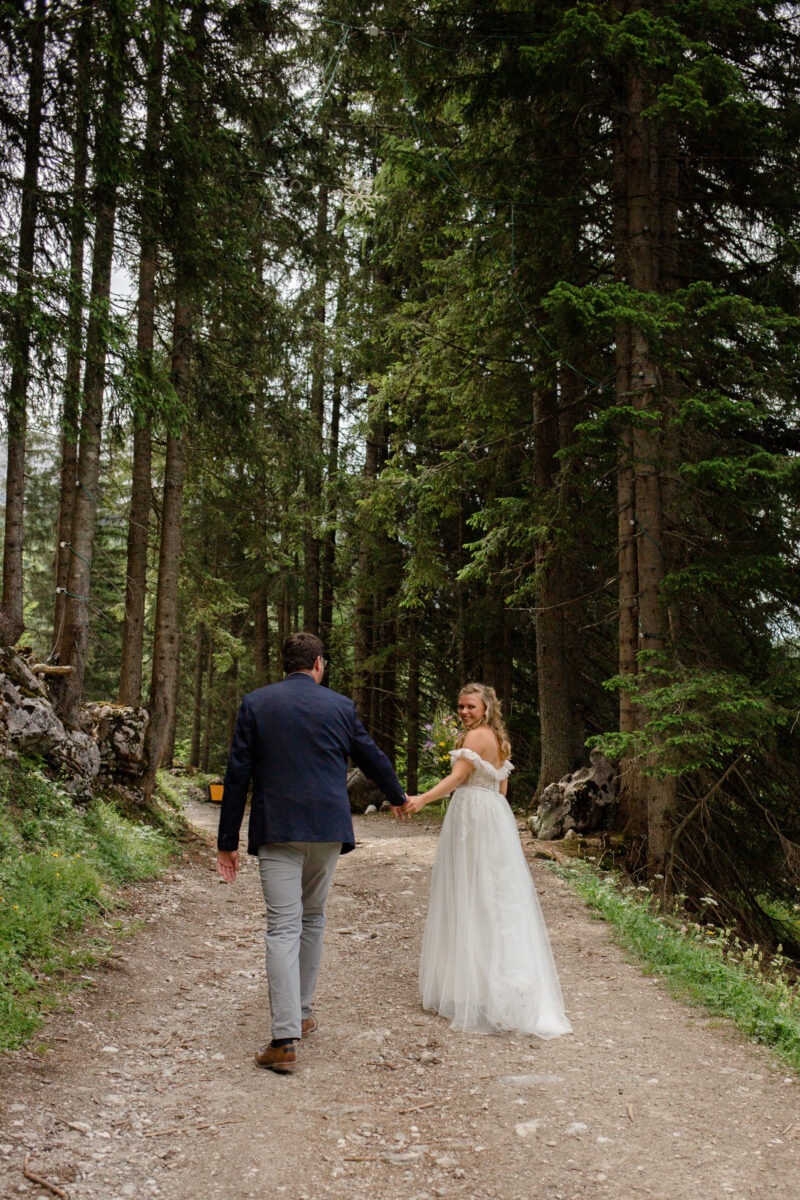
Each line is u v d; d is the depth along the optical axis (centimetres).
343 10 872
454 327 1043
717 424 746
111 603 2344
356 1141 293
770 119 816
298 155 980
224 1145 288
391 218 1042
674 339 800
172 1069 353
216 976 489
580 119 903
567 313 757
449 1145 290
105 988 434
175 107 805
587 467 1034
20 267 651
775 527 796
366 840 1085
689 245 954
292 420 1147
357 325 1463
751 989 473
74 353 639
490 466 1136
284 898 366
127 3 652
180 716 2997
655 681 823
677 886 826
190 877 756
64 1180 259
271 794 367
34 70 693
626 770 924
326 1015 428
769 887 950
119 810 850
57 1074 331
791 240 823
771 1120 312
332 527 1611
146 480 994
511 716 1507
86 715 875
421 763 1931
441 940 435
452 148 965
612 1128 303
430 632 1758
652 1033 405
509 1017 402
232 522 1600
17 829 604
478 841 429
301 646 405
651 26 728
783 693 746
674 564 867
